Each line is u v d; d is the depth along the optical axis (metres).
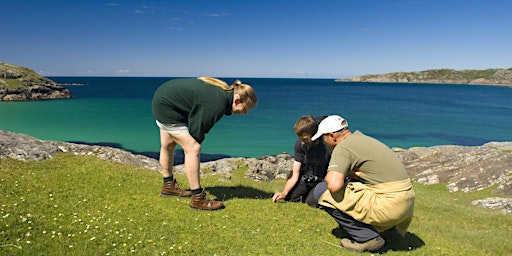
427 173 23.02
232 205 7.84
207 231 6.28
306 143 7.67
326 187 6.11
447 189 20.25
